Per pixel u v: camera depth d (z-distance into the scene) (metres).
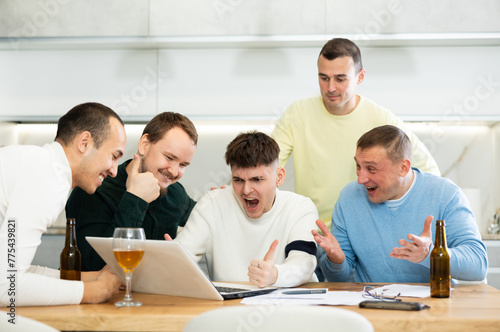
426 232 1.66
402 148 2.02
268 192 2.01
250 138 1.99
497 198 3.77
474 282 2.02
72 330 1.35
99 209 2.14
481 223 3.79
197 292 1.55
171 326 1.34
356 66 2.65
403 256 1.62
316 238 1.90
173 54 3.67
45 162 1.55
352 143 2.77
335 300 1.49
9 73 3.69
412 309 1.38
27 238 1.47
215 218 2.15
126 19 3.53
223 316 1.09
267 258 1.76
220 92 3.65
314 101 2.85
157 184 2.03
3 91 3.69
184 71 3.66
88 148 1.68
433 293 1.57
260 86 3.64
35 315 1.35
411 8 3.43
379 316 1.32
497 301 1.51
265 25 3.48
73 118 1.68
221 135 3.89
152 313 1.36
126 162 2.27
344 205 2.19
